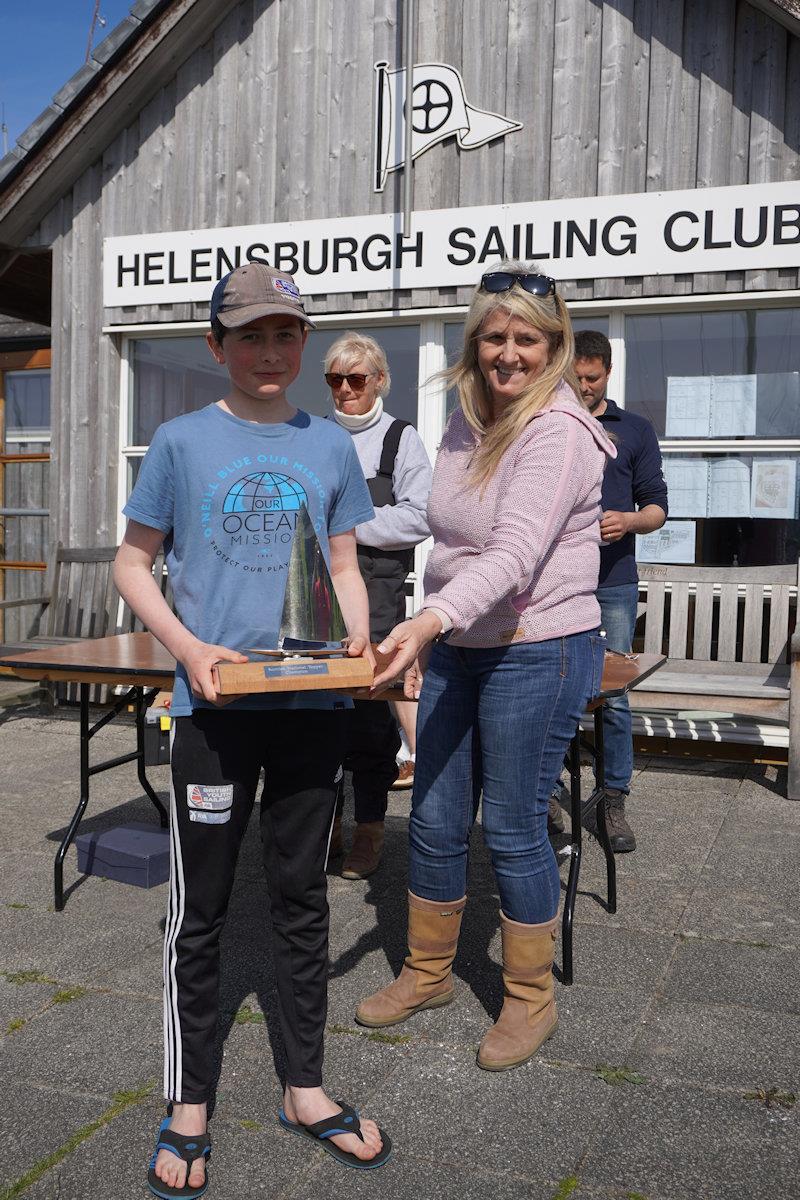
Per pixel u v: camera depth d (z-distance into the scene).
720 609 6.07
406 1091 2.59
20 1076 2.64
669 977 3.22
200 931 2.30
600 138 6.16
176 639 2.21
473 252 6.39
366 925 3.62
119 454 7.39
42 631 7.86
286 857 2.35
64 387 7.46
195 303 7.09
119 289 7.25
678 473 6.22
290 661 2.17
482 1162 2.30
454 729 2.85
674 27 5.99
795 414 6.00
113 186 7.27
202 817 2.29
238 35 6.91
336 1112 2.35
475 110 6.38
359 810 4.07
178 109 7.07
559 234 6.21
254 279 2.28
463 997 3.08
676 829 4.70
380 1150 2.29
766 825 4.75
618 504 4.47
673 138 6.02
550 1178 2.25
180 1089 2.28
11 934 3.53
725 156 5.93
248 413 2.39
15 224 7.43
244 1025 2.90
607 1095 2.57
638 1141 2.38
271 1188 2.21
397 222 6.55
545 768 2.73
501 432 2.69
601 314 6.28
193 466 2.30
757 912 3.74
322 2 6.72
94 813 4.89
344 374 4.20
